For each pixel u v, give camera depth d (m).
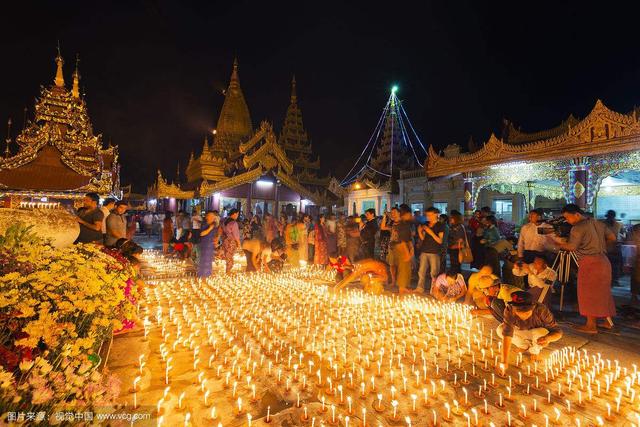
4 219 4.99
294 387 4.27
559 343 5.96
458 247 9.77
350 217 11.79
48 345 2.96
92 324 3.88
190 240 16.11
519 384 4.47
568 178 12.91
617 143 10.98
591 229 6.51
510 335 4.98
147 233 32.53
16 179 19.08
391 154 36.19
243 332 6.22
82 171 20.55
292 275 12.20
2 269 3.52
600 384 4.51
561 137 12.37
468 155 15.45
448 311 7.73
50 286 3.45
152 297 8.66
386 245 12.84
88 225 7.78
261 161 27.61
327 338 6.01
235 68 44.44
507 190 18.58
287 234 14.79
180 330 6.16
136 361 4.83
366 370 4.82
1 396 2.25
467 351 5.54
